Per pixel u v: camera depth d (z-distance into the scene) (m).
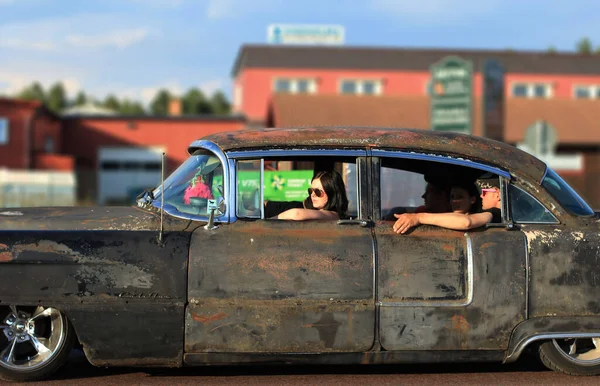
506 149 5.17
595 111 33.75
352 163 5.04
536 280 4.91
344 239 4.80
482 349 4.87
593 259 4.97
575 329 4.95
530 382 5.04
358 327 4.75
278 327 4.70
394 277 4.79
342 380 5.01
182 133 36.69
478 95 42.66
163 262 4.66
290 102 31.44
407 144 5.03
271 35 45.50
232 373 5.14
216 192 4.90
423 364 5.48
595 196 25.83
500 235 4.93
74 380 4.88
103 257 4.63
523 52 45.31
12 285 4.59
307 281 4.72
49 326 4.86
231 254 4.70
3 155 30.77
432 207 5.35
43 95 98.19
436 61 44.19
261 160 4.91
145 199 5.11
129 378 4.96
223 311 4.67
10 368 4.71
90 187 30.30
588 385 4.99
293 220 4.86
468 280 4.84
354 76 43.38
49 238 4.64
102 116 36.16
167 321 4.65
